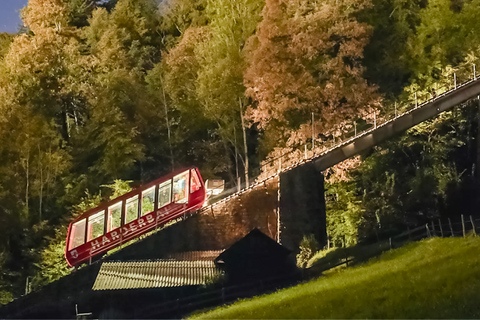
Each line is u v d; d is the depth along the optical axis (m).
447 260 27.02
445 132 52.75
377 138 41.84
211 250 40.31
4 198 64.06
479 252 26.89
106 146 64.69
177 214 43.44
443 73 50.75
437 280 24.00
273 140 54.25
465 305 20.86
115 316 33.69
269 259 33.12
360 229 46.38
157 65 67.56
